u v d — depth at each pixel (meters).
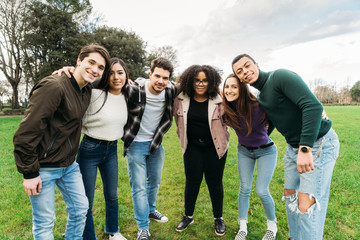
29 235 2.58
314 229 1.90
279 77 1.94
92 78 1.80
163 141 8.02
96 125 2.09
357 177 4.27
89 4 27.72
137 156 2.41
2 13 25.12
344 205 3.27
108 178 2.28
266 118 2.32
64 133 1.75
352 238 2.55
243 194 2.53
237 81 2.23
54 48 24.70
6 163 5.20
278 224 2.79
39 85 1.63
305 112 1.76
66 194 1.92
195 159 2.56
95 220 2.88
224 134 2.52
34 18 25.17
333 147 1.95
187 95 2.55
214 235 2.62
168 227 2.76
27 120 1.54
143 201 2.43
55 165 1.75
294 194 2.29
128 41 27.94
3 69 26.84
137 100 2.32
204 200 3.46
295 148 2.12
